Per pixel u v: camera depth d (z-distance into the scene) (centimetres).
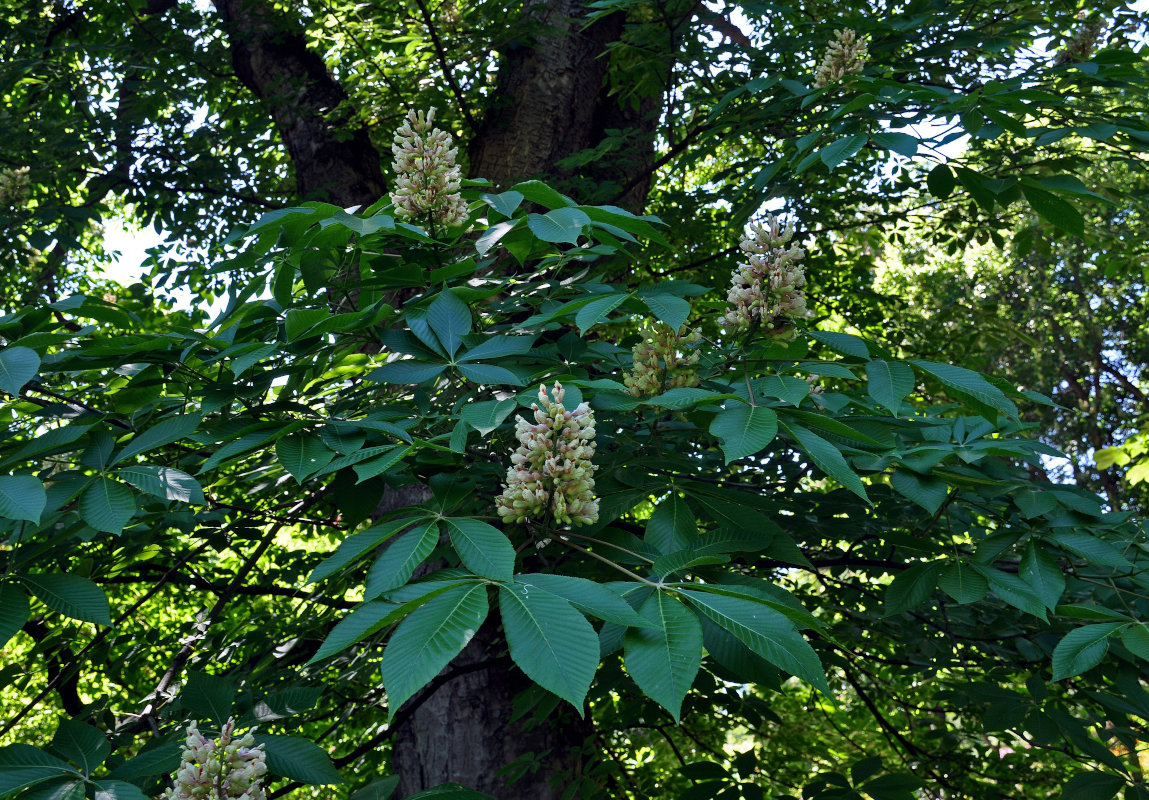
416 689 151
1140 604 341
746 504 299
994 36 512
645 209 852
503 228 290
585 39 814
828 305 1080
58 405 313
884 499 432
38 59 839
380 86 831
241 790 217
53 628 488
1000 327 1008
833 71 419
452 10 750
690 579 220
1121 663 359
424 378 263
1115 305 2289
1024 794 600
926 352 1009
